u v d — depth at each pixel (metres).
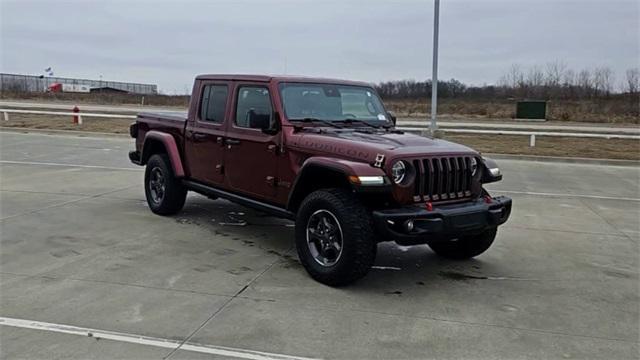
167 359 3.46
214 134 6.35
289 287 4.82
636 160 14.97
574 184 11.41
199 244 6.11
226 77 6.30
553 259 5.97
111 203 8.17
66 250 5.73
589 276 5.40
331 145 4.98
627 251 6.35
